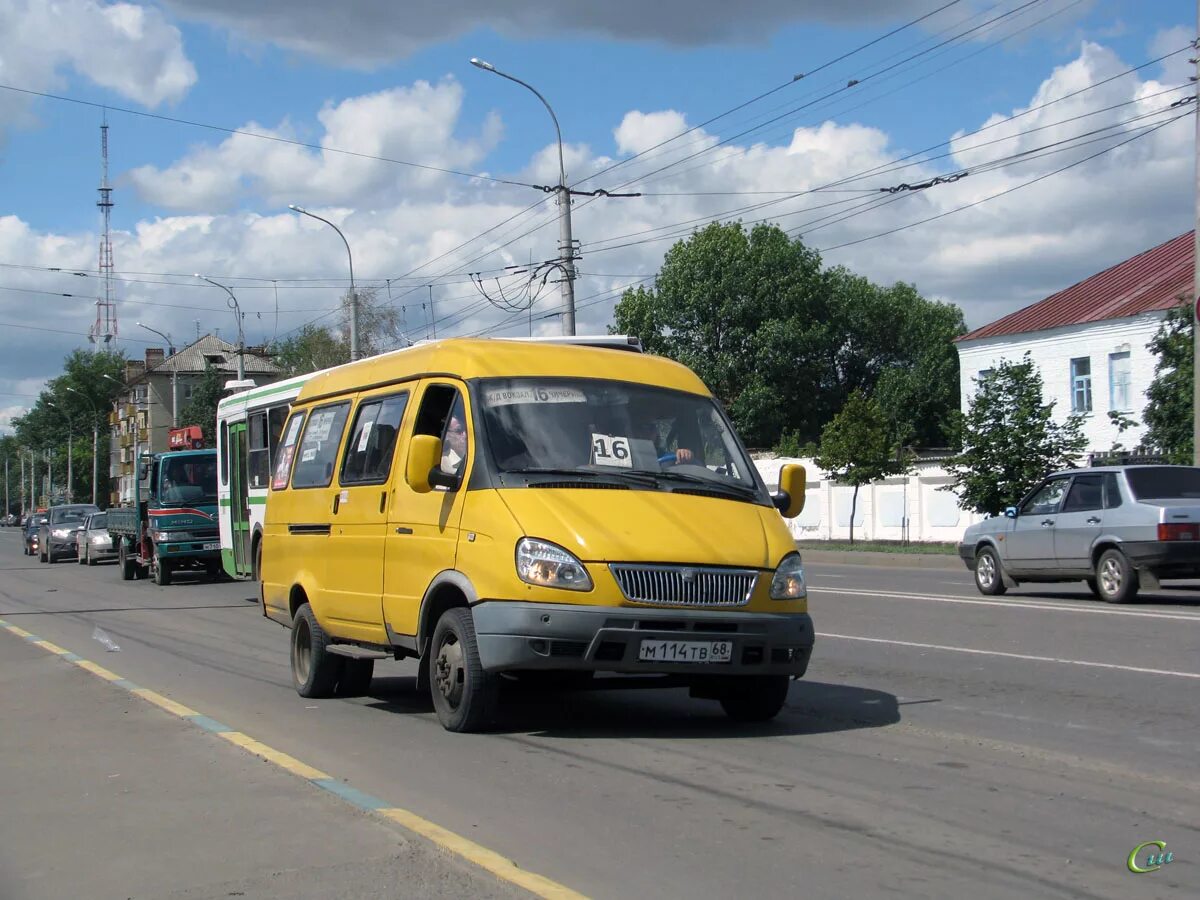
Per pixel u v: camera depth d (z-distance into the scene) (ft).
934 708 29.37
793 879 16.15
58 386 391.65
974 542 62.69
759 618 24.57
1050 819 19.16
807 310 211.00
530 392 27.17
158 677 37.70
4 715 29.94
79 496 389.19
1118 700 29.99
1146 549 52.90
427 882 15.85
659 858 17.11
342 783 21.48
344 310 189.16
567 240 94.79
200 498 86.28
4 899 15.67
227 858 17.08
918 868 16.62
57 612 64.54
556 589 23.67
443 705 26.43
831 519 126.93
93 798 20.85
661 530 24.53
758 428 208.13
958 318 256.11
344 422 32.07
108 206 333.01
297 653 33.30
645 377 28.89
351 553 29.96
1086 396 127.24
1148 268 133.28
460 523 25.58
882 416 116.16
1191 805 20.03
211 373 248.93
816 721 27.84
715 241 209.97
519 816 19.40
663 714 28.99
